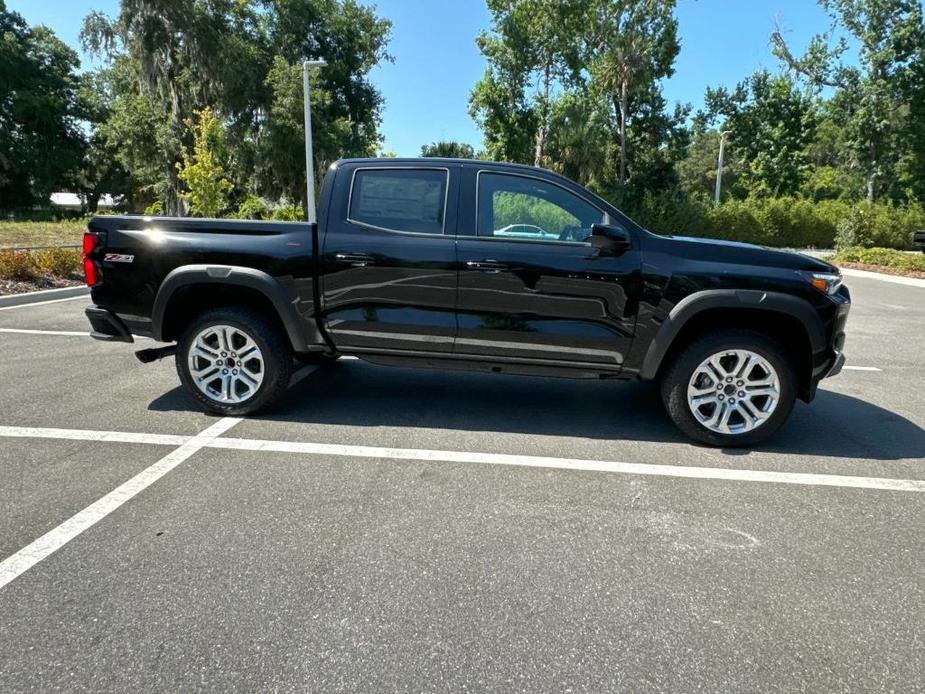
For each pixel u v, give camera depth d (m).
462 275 4.11
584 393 5.39
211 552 2.71
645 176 39.62
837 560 2.78
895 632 2.30
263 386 4.39
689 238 4.16
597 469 3.73
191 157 31.22
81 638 2.15
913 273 19.38
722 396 4.07
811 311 3.87
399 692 1.94
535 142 39.03
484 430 4.38
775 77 44.91
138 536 2.82
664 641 2.21
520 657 2.11
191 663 2.04
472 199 4.17
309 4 36.72
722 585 2.56
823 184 55.81
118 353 6.29
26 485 3.31
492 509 3.18
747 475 3.69
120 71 35.34
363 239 4.18
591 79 38.44
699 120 47.62
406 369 6.08
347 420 4.50
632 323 4.05
